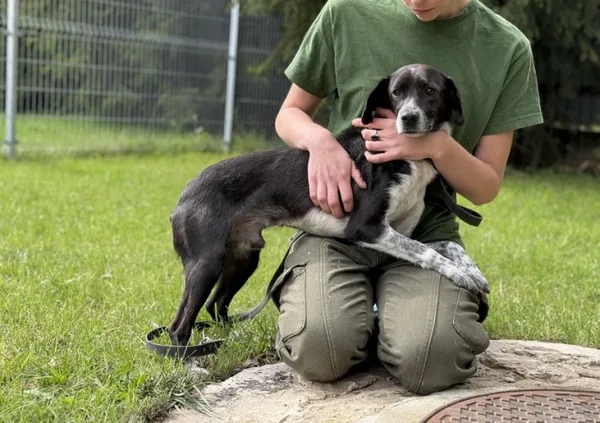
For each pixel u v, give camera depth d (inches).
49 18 444.1
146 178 374.3
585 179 466.6
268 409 117.9
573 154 526.0
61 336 141.1
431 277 126.8
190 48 501.7
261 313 161.0
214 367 133.4
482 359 138.9
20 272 187.8
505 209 334.0
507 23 140.4
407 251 128.9
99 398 114.7
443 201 138.0
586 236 278.7
